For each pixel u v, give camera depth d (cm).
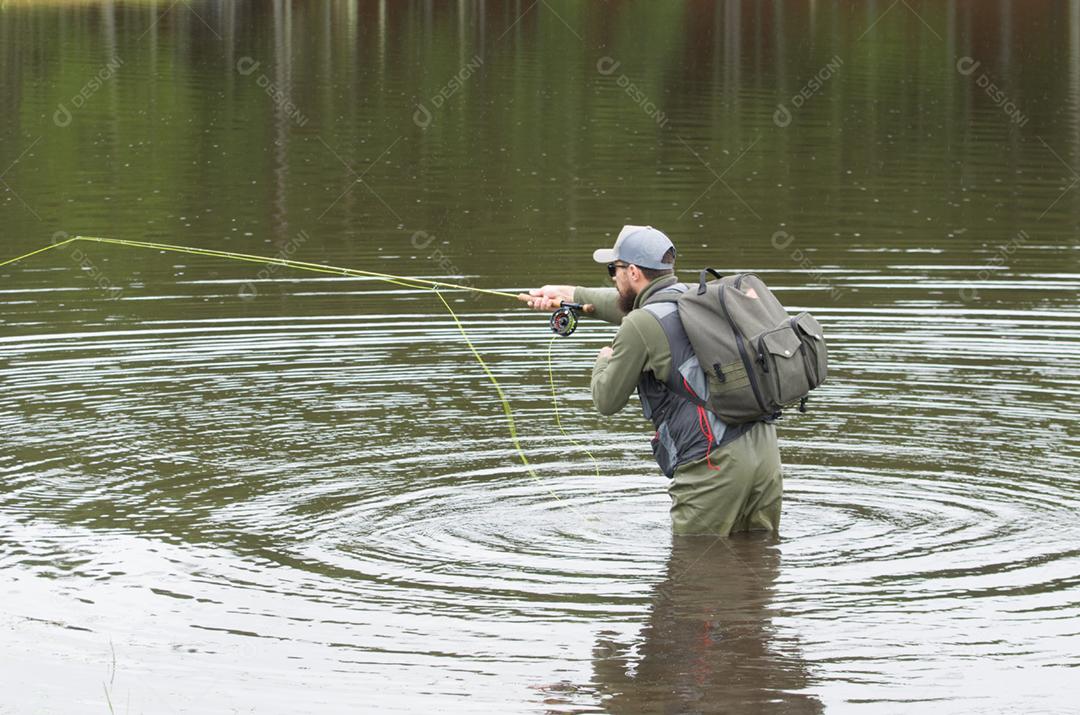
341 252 3431
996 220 3856
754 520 1666
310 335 2642
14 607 1423
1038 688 1249
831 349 2530
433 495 1784
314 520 1688
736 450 1642
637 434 2067
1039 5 11606
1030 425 2077
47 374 2356
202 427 2064
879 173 4722
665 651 1328
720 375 1617
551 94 6831
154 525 1667
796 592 1474
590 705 1220
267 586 1483
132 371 2383
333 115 6056
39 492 1780
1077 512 1716
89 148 5147
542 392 2281
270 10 10794
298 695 1236
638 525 1694
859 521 1698
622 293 1783
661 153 5156
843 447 1984
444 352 2531
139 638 1352
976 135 5591
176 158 4947
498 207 4069
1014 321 2727
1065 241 3547
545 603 1445
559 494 1798
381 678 1270
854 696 1237
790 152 5191
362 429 2064
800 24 10250
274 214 3950
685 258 3347
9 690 1244
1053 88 7062
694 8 11288
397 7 11275
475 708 1214
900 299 2922
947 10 11225
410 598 1455
